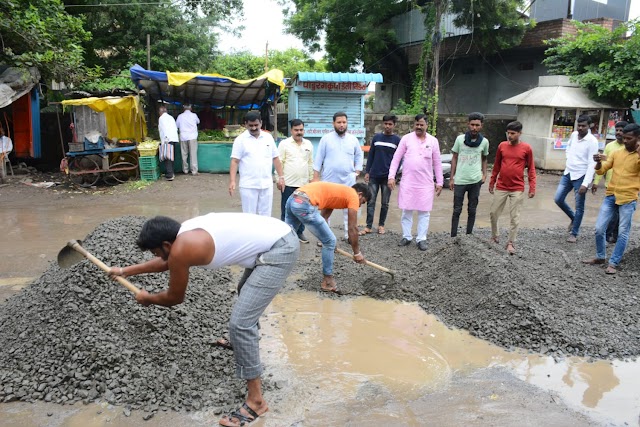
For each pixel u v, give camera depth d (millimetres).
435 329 4703
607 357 4195
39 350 3760
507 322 4641
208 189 11508
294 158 6879
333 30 17984
